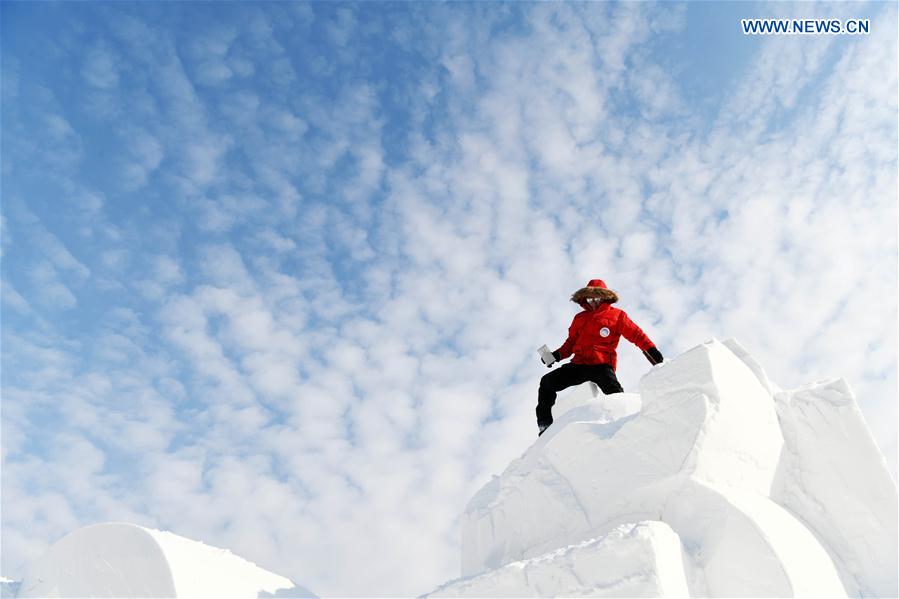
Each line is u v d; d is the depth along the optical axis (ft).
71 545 11.42
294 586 12.35
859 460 11.24
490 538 13.38
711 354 12.05
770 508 10.94
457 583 10.57
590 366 18.31
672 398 11.93
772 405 12.38
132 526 11.21
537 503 12.76
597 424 12.82
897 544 10.59
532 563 9.98
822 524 11.23
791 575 9.58
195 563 11.11
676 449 11.32
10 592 11.65
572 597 9.46
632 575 9.27
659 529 9.82
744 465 11.41
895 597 10.39
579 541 11.81
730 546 10.11
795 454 12.00
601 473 12.17
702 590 9.97
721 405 11.47
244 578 11.60
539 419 18.45
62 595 11.03
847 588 10.41
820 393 12.06
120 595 10.69
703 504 10.73
